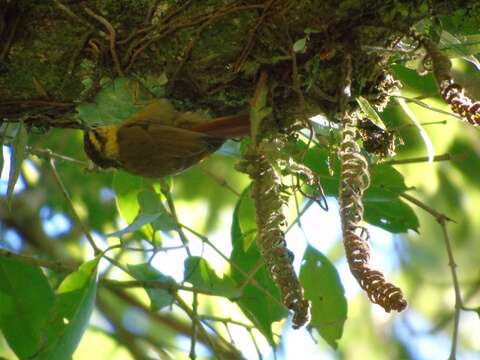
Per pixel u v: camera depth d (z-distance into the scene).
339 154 6.96
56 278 11.69
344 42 7.07
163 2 7.17
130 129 8.09
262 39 7.11
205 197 13.05
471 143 12.67
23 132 7.65
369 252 6.46
